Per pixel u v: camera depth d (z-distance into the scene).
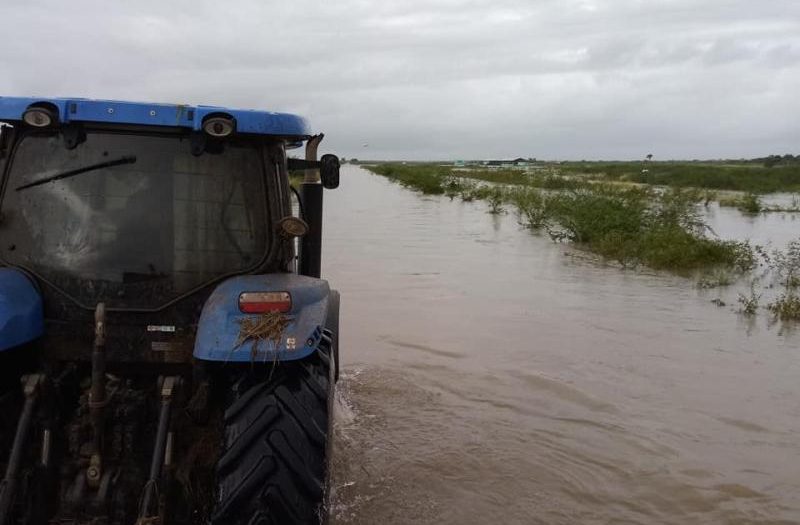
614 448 5.34
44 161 3.45
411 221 21.12
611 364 7.18
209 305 3.20
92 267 3.45
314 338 3.09
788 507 4.58
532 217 19.70
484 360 7.25
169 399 3.16
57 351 3.43
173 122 3.33
